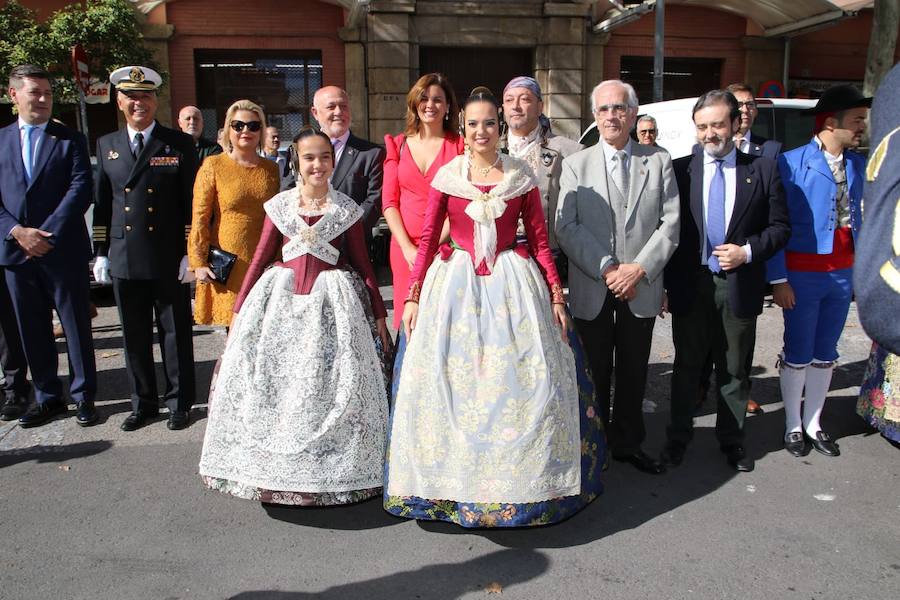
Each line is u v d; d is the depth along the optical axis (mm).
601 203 3656
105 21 9211
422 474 3045
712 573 2910
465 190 3236
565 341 3299
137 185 4270
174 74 11812
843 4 12602
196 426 4523
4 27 9273
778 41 13164
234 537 3234
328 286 3445
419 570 2973
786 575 2887
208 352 6059
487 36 12148
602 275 3562
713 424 4547
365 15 11633
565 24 12148
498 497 2951
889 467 3865
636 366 3791
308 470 3170
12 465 3980
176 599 2775
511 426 2984
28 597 2783
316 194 3568
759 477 3783
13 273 4363
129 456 4094
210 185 4207
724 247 3639
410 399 3133
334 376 3289
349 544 3180
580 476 3146
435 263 3350
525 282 3223
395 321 4051
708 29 13047
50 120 4469
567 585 2850
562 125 12461
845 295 3959
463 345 3104
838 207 3941
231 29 11789
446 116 3975
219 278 4195
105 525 3332
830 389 5074
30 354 4500
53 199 4383
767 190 3689
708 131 3650
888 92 1362
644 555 3059
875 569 2922
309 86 12242
